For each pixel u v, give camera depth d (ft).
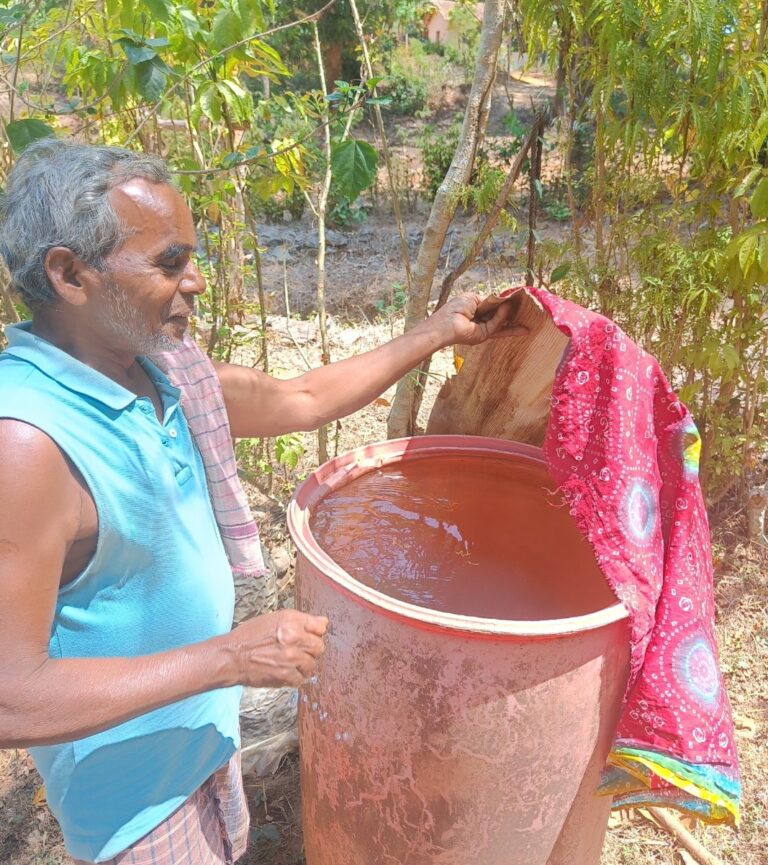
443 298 7.84
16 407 3.33
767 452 10.69
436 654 4.27
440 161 29.50
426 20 39.86
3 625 3.25
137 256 3.49
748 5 7.64
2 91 7.91
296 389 5.37
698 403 9.26
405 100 36.99
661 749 4.52
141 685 3.39
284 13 31.17
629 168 8.02
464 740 4.37
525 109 31.37
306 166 10.87
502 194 7.41
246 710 7.30
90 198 3.35
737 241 7.33
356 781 4.86
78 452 3.48
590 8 7.22
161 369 4.41
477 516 5.85
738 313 8.38
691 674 4.58
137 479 3.71
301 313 18.75
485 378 6.42
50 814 7.05
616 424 4.70
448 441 6.38
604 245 8.82
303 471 12.16
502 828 4.64
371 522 5.68
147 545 3.85
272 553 9.94
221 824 5.21
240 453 11.50
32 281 3.53
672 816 6.73
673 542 4.90
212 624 4.33
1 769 7.55
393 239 25.79
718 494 9.80
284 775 7.44
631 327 8.41
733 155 7.45
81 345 3.73
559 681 4.31
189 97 9.22
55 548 3.42
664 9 6.77
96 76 7.81
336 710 4.81
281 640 3.54
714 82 6.97
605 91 7.36
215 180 9.96
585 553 5.49
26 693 3.26
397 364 5.60
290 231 26.18
